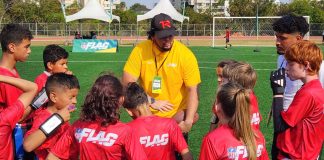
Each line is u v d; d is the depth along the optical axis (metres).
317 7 58.28
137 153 3.10
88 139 3.10
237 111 3.03
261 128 7.52
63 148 3.25
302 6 55.16
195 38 43.47
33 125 3.61
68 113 3.41
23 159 3.91
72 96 3.50
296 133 3.32
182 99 4.31
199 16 54.78
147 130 3.44
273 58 21.67
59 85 3.42
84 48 27.30
